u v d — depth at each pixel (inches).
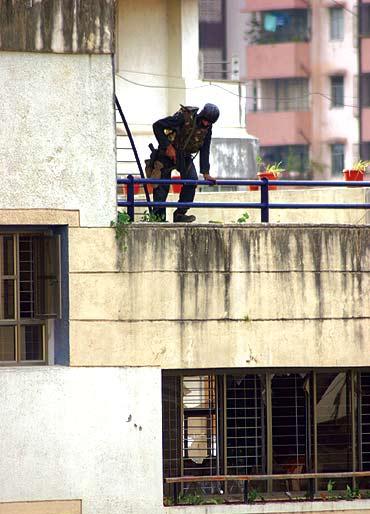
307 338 1764.3
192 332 1732.3
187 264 1732.3
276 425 1812.3
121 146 2719.0
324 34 5841.5
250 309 1750.7
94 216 1706.4
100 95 1707.7
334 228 1772.9
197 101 2915.8
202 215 2251.5
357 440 1828.2
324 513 1770.4
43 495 1685.5
